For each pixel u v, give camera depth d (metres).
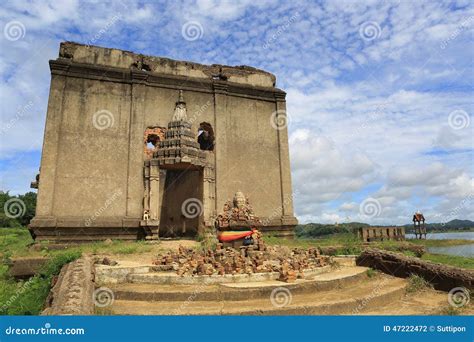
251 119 24.62
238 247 12.79
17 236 25.34
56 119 19.22
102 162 19.92
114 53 21.61
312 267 11.48
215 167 22.55
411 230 32.34
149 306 7.90
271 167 24.50
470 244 26.78
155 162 20.25
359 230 23.28
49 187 18.38
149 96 21.98
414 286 10.43
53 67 19.73
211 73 24.25
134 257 13.54
